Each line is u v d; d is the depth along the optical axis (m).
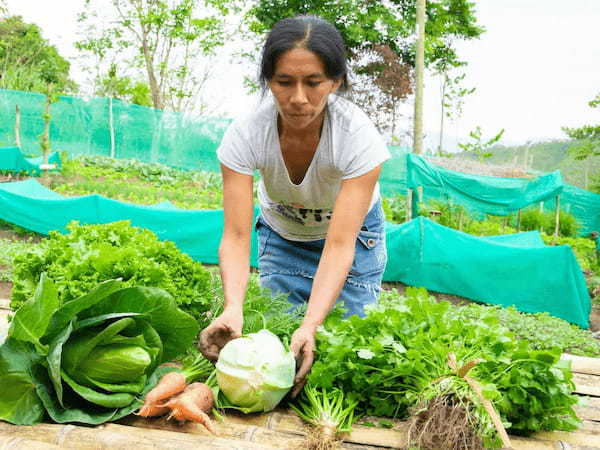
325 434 1.87
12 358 1.90
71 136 16.56
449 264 7.06
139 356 2.00
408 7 21.53
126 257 2.76
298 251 3.15
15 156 12.80
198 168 17.03
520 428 2.09
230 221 2.50
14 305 2.76
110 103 16.77
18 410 1.91
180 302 2.79
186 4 24.03
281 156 2.50
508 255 6.80
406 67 19.00
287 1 20.64
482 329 2.23
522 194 10.47
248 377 2.02
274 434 1.95
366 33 19.59
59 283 2.62
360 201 2.38
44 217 7.84
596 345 5.73
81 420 1.91
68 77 33.19
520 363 2.08
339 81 2.18
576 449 1.98
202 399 2.01
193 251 7.45
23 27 29.61
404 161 13.34
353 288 3.06
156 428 1.99
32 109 15.99
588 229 14.11
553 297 6.68
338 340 2.16
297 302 3.18
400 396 2.15
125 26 24.45
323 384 2.11
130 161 16.53
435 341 2.21
